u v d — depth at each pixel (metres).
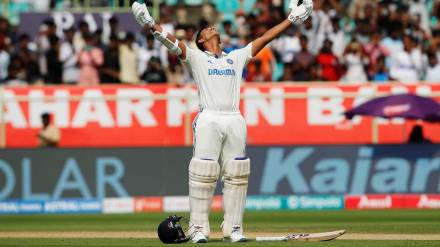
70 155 60.19
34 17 75.88
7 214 59.78
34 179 60.28
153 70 68.19
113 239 35.53
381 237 35.50
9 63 73.25
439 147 60.16
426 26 77.12
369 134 63.81
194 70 32.19
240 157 32.25
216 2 79.75
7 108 64.62
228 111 32.06
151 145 62.47
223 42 70.69
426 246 31.02
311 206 60.22
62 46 71.88
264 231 40.25
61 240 35.41
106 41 74.31
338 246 30.50
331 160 60.22
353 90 63.75
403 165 60.25
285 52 71.12
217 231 40.62
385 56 72.31
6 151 60.28
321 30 73.12
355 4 77.44
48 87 64.81
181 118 64.06
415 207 60.12
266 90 64.12
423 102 59.44
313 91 64.06
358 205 60.12
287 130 64.19
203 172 31.92
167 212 58.88
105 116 64.56
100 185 60.22
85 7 78.88
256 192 60.12
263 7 73.94
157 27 31.66
